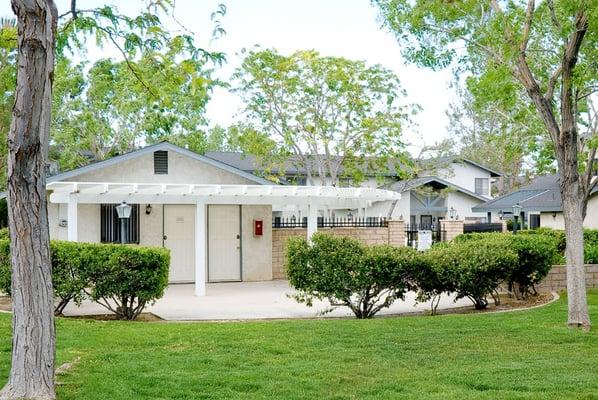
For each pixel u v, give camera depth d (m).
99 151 32.91
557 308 13.52
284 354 8.94
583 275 11.11
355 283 12.66
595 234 22.34
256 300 16.09
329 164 30.72
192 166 19.64
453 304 15.20
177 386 7.11
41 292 6.06
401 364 8.33
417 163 35.72
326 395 6.84
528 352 9.08
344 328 10.97
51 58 6.27
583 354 8.95
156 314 13.69
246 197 18.36
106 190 16.67
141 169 19.27
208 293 17.59
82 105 31.95
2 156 26.11
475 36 11.39
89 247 12.35
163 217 20.08
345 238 13.09
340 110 30.20
